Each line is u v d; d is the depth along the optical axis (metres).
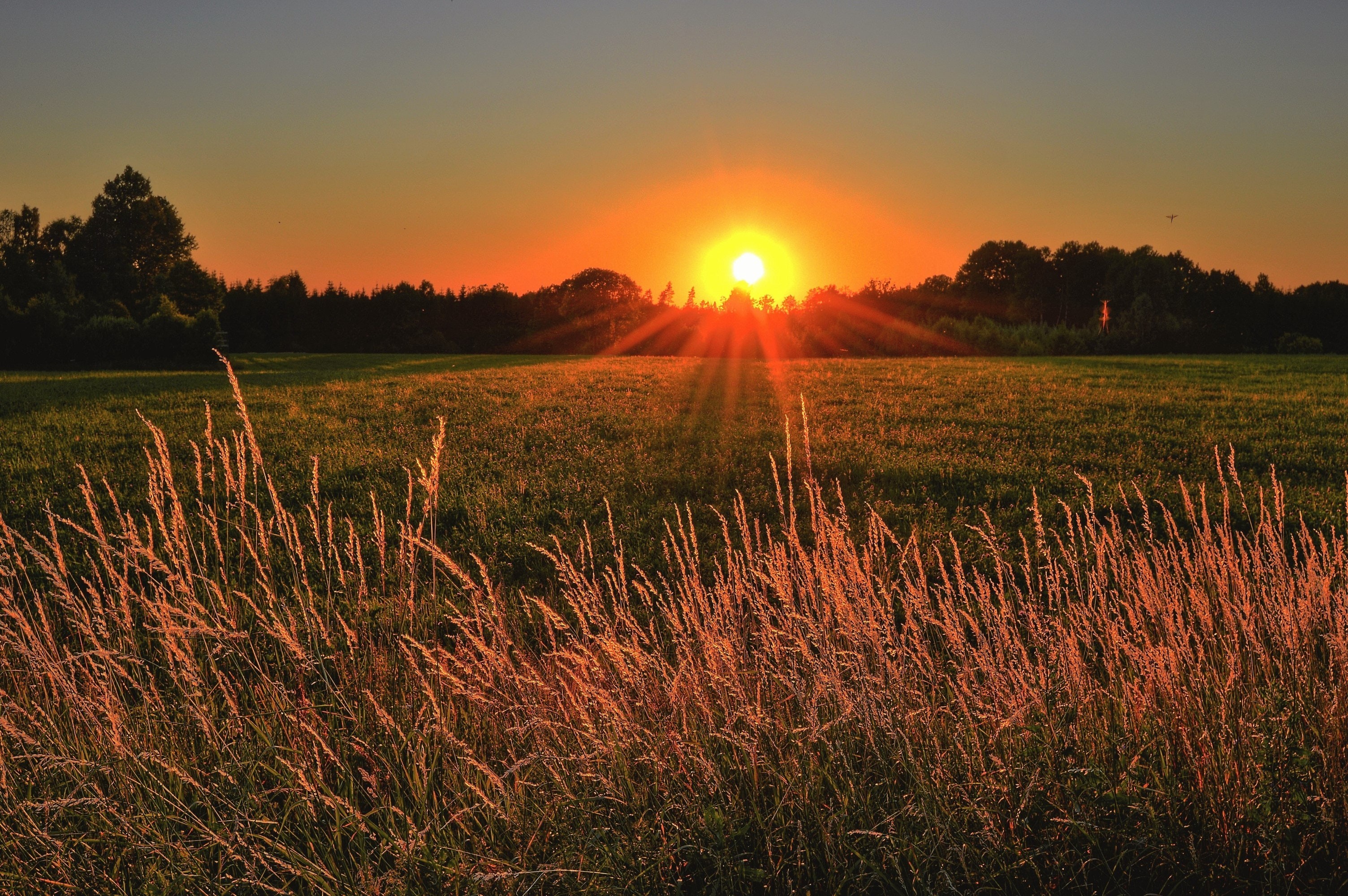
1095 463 10.84
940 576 5.93
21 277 65.62
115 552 3.39
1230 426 14.15
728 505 8.28
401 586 4.05
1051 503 8.31
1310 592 3.66
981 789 2.59
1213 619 4.18
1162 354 59.19
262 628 4.01
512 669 3.19
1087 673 3.51
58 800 2.59
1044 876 2.47
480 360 48.84
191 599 3.32
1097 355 58.53
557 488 9.02
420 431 13.53
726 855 2.35
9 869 2.46
